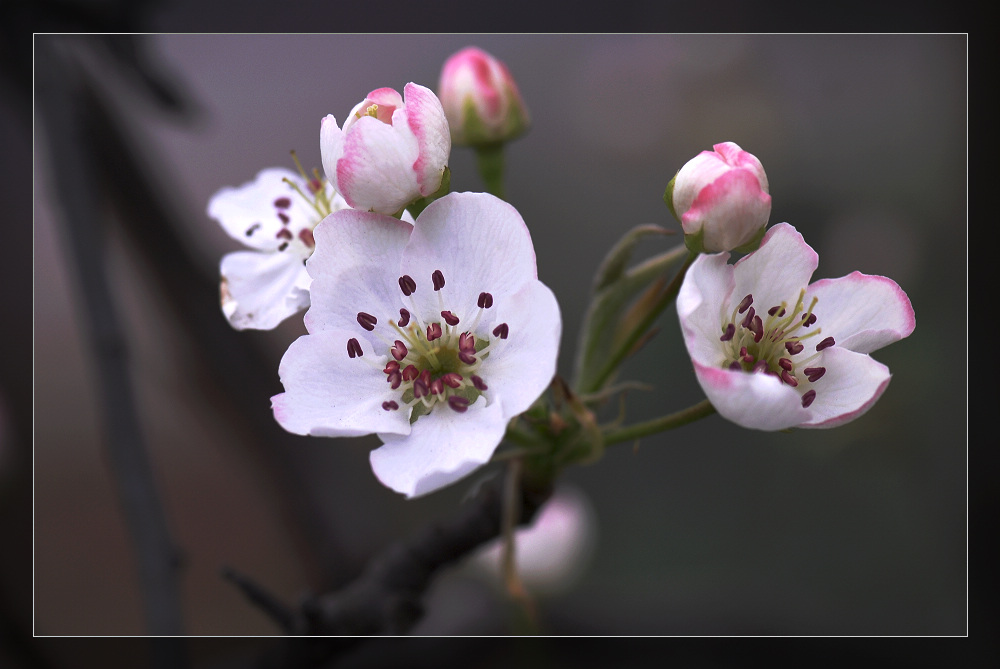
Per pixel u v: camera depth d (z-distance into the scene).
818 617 0.42
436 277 0.34
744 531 0.54
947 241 0.52
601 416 0.55
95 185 0.38
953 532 0.50
